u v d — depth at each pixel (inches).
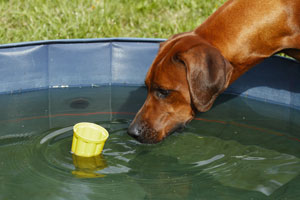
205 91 76.9
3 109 93.6
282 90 95.9
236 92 99.6
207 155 83.9
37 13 112.7
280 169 81.4
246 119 92.1
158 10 115.4
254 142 86.7
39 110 93.6
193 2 115.5
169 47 80.4
